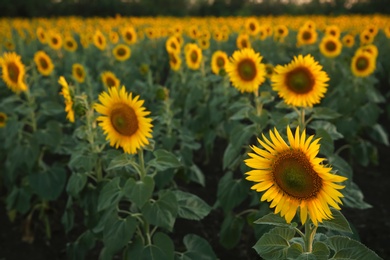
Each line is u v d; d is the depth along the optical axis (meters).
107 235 3.60
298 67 3.86
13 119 5.62
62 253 5.58
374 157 7.46
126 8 49.66
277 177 2.14
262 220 2.39
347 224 2.31
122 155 3.47
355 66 7.40
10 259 5.45
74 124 6.66
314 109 4.15
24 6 46.09
